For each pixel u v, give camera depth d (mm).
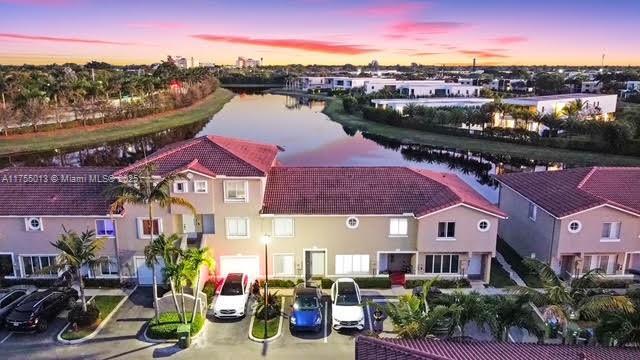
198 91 187500
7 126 105688
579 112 117188
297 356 28938
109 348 29609
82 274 37938
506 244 46438
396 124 128000
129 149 103312
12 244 37656
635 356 19703
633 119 100312
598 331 23922
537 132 107562
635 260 39000
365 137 119125
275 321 32781
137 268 37875
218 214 37625
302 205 37969
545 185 42500
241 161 37781
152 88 162125
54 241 37562
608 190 39531
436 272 38938
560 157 94938
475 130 113188
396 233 38438
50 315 32375
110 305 34719
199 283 33344
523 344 20797
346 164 89562
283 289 37656
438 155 101688
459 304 24312
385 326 32344
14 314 30969
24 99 109250
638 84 189375
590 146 97125
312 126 134625
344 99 161250
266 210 37469
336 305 32719
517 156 97812
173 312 33250
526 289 24859
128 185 33156
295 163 89062
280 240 38250
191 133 121812
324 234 38250
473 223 37438
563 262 39125
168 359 28500
